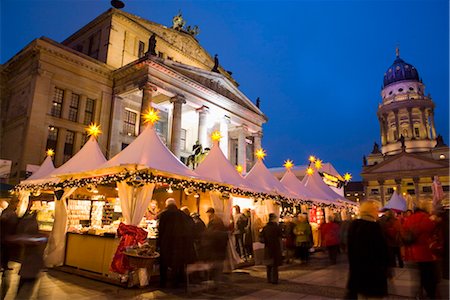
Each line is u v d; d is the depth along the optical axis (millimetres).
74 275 9766
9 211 6379
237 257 11891
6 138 26594
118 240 9055
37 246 5984
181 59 37062
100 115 27969
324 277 10133
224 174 13289
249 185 13617
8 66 27953
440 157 61875
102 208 15297
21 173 22547
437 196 20500
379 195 62250
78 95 27125
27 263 5844
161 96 31375
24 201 14523
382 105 73938
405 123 69312
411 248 6758
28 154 23141
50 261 10570
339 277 10133
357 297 5199
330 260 13555
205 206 15141
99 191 15719
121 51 31219
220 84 34562
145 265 8117
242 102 37906
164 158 10922
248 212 14094
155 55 27953
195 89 30812
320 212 20359
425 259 6535
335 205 19562
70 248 10773
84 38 34188
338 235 13359
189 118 35625
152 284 8719
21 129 24641
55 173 12570
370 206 5551
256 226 13930
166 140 33188
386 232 11148
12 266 10406
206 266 8273
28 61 26156
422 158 58188
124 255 8469
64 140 25594
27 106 24625
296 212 20922
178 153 28000
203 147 30625
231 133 39281
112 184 15711
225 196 12086
